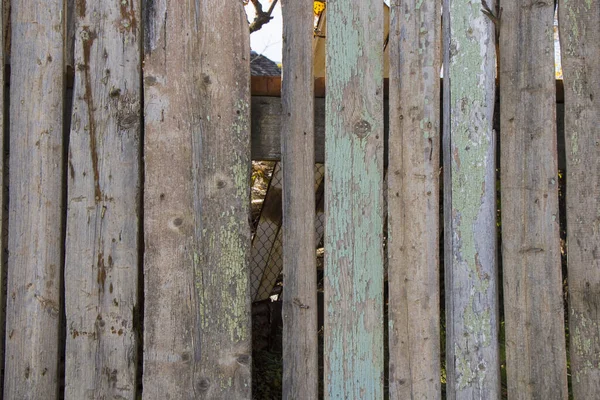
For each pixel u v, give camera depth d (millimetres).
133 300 2256
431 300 2260
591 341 2246
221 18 2285
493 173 2277
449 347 2271
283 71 2311
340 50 2291
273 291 4262
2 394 2365
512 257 2268
